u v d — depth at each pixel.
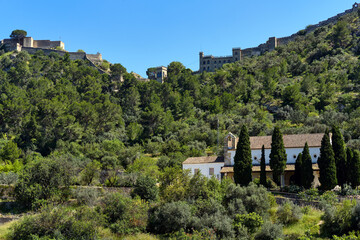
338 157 51.97
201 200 44.19
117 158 81.25
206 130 107.19
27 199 45.44
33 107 113.44
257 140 65.50
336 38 176.62
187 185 46.56
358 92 123.94
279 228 37.00
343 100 121.00
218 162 64.38
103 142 99.69
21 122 108.19
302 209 42.53
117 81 178.38
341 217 37.56
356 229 36.34
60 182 48.03
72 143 97.94
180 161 78.00
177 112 137.00
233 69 173.62
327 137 51.38
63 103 117.62
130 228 40.75
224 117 118.69
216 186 46.94
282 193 50.09
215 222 38.47
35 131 103.31
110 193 45.97
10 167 66.25
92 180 57.97
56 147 98.06
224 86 160.50
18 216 42.75
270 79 144.62
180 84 172.12
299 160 55.31
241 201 42.19
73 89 137.50
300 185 54.28
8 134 107.12
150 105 129.62
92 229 38.00
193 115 131.12
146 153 101.62
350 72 142.38
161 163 77.00
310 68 158.00
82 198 45.91
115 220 41.81
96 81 159.62
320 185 51.50
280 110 120.31
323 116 105.06
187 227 40.38
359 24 185.62
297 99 125.56
